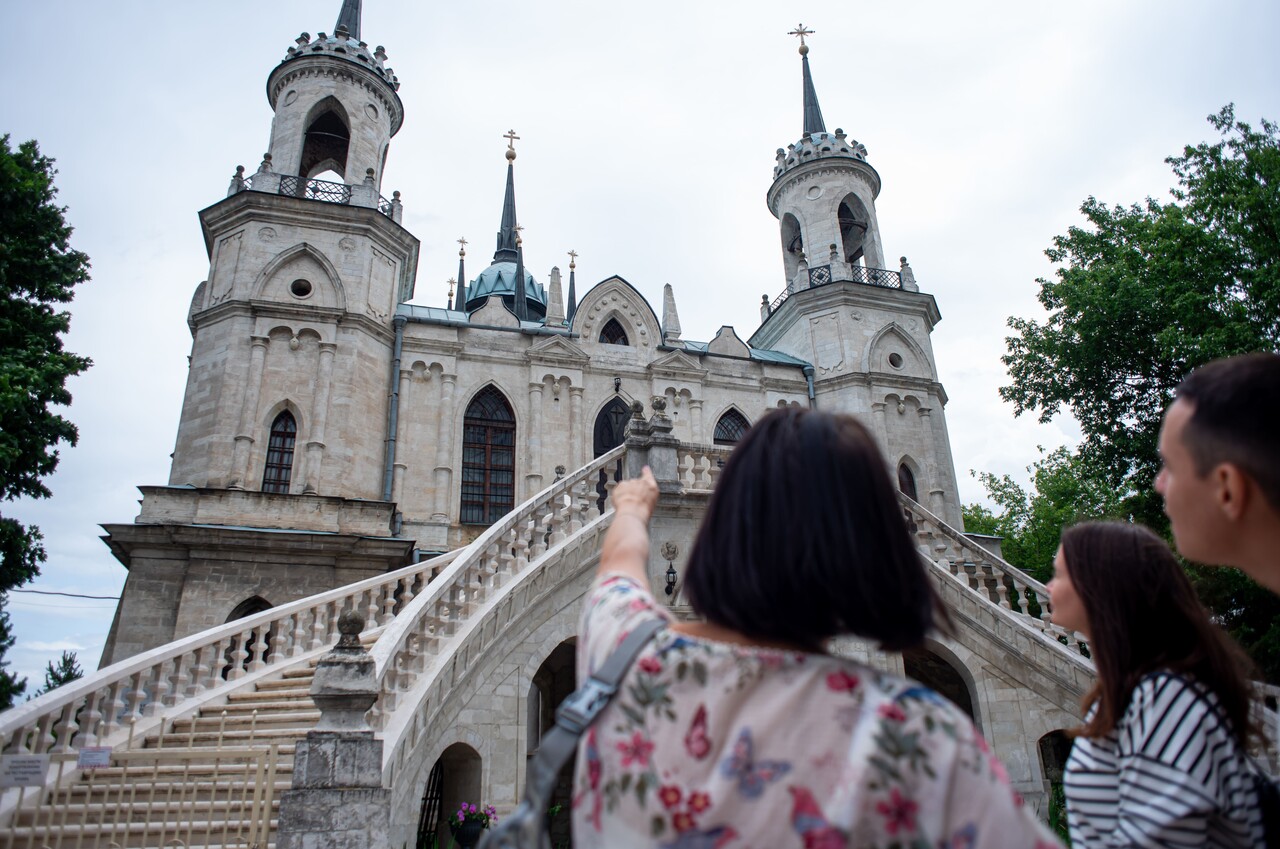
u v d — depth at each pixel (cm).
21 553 2014
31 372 1981
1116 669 333
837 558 175
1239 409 218
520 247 5647
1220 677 321
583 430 3139
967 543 1919
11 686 2166
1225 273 2238
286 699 1341
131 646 2214
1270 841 289
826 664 168
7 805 962
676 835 155
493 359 3138
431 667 1250
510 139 6744
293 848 866
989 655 1748
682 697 170
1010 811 150
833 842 144
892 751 150
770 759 156
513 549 1630
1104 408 2503
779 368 3556
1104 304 2400
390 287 3116
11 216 2175
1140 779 286
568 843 1773
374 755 929
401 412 2931
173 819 1001
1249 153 2312
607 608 206
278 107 3372
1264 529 220
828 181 4141
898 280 3941
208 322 2842
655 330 3425
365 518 2572
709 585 188
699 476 1733
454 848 1308
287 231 2977
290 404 2748
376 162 3394
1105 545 360
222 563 2352
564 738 179
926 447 3494
